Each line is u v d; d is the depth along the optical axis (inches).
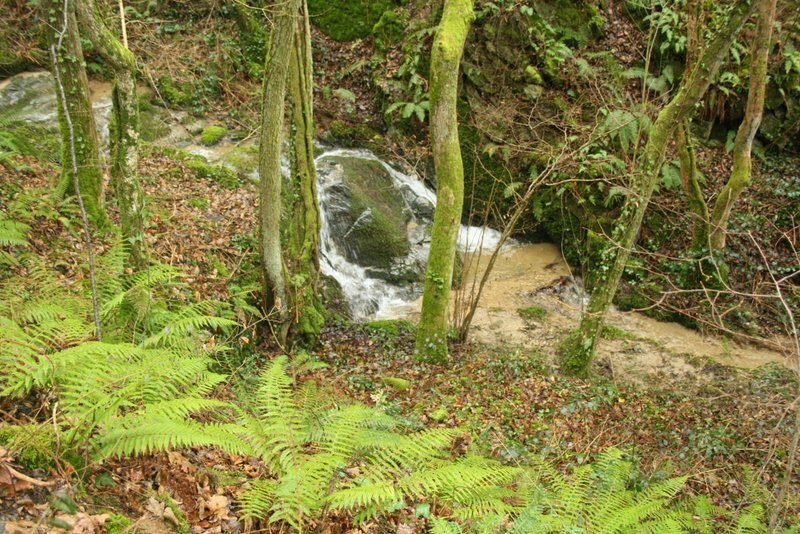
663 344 368.2
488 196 486.6
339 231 430.0
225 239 345.7
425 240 457.4
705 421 277.4
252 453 126.4
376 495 113.5
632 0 487.5
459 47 291.4
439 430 148.0
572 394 296.4
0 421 112.5
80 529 92.5
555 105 475.2
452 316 382.6
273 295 302.0
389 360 327.9
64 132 278.5
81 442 106.3
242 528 119.0
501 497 146.0
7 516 88.0
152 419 114.2
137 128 214.4
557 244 477.1
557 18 490.6
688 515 164.4
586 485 167.2
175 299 258.7
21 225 232.2
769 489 223.1
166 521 109.0
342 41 552.4
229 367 255.3
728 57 459.5
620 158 440.5
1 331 120.0
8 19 425.1
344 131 512.4
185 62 493.4
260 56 538.3
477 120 478.9
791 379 304.2
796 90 456.8
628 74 461.4
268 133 261.9
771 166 462.3
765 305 381.7
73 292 185.0
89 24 189.3
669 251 422.3
